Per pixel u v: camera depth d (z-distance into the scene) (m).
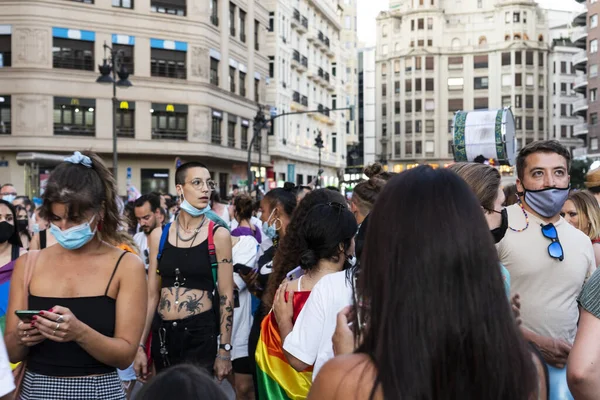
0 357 2.41
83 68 34.94
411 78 93.31
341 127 71.38
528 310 3.89
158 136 36.75
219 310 5.02
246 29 43.81
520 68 89.31
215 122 39.50
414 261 1.71
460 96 92.06
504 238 3.99
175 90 36.97
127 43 35.84
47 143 34.00
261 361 3.76
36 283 3.30
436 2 92.31
